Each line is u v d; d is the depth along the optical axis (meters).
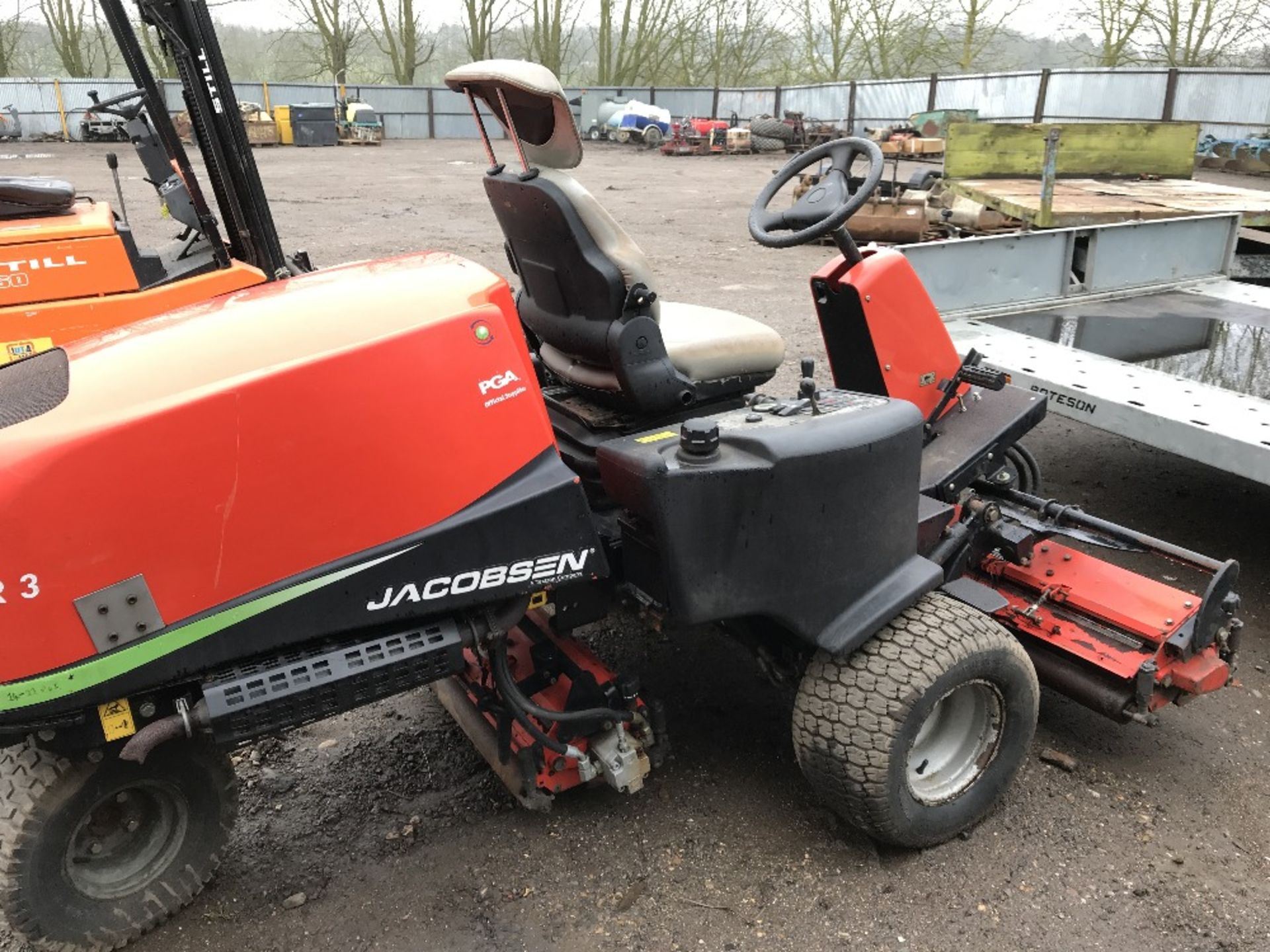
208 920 2.31
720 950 2.21
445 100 33.56
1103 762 2.85
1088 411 3.69
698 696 3.14
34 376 1.99
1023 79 22.97
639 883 2.41
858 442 2.25
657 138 29.09
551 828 2.59
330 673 1.91
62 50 33.53
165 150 5.53
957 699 2.50
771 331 2.88
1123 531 2.94
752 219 3.09
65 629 1.73
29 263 5.00
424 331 1.92
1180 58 25.64
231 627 1.83
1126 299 5.57
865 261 3.12
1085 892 2.38
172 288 5.30
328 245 10.85
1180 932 2.26
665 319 2.94
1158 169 9.05
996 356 4.21
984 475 3.22
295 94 32.41
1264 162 16.94
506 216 2.61
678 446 2.23
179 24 4.95
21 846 1.95
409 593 1.96
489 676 2.53
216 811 2.25
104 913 2.12
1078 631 2.83
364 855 2.51
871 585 2.36
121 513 1.73
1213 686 2.72
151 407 1.74
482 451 1.98
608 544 2.49
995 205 7.58
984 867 2.46
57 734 1.83
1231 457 3.22
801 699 2.36
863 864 2.46
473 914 2.32
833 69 33.69
